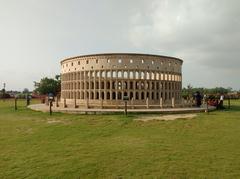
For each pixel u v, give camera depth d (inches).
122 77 2319.1
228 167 499.2
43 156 599.5
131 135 852.0
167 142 735.7
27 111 1769.2
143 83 2420.0
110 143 732.0
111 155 598.9
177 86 2684.5
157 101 2282.2
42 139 800.9
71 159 569.9
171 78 2578.7
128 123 1103.0
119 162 542.3
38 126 1066.1
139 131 924.6
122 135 854.5
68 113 1539.1
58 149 666.2
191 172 474.0
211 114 1454.2
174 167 503.5
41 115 1481.3
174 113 1523.1
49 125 1085.8
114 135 856.3
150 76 2378.2
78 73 2529.5
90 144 722.2
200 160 547.8
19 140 789.2
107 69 2336.4
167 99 2480.3
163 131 919.0
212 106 2065.7
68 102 2514.8
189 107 1959.9
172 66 2583.7
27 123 1167.0
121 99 2330.2
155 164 524.4
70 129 977.5
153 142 737.6
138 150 644.1
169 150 638.5
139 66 2332.7
